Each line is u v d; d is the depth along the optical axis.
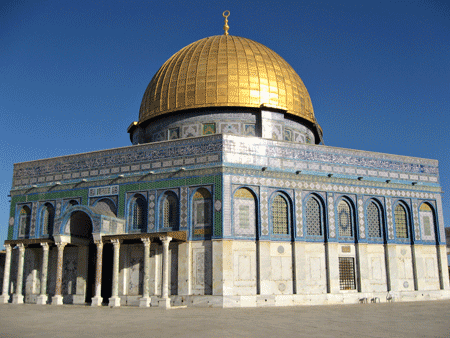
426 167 37.19
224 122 36.03
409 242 35.25
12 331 16.36
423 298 34.28
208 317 21.12
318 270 31.64
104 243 30.66
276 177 31.50
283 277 30.45
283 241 31.02
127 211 32.47
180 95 36.59
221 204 29.44
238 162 30.66
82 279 32.47
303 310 25.31
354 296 32.03
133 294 30.81
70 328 17.08
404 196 35.69
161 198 31.56
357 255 33.09
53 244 32.97
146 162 32.59
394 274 33.81
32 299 33.91
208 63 36.91
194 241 29.88
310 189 32.44
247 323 18.50
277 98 36.59
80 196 34.28
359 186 34.12
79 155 35.16
